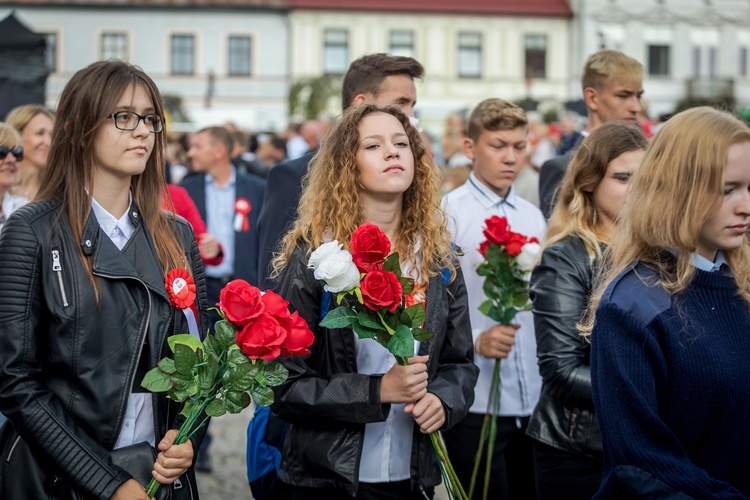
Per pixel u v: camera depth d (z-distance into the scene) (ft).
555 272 12.57
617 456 8.59
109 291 10.39
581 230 12.78
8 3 164.04
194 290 10.82
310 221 11.84
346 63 168.66
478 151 17.54
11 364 10.02
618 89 18.57
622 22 167.63
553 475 12.59
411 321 10.57
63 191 10.65
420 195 12.12
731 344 8.64
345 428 11.17
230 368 9.84
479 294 16.89
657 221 8.80
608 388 8.71
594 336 9.02
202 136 25.26
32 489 10.25
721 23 169.17
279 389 11.17
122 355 10.32
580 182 13.00
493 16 169.99
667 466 8.32
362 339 11.38
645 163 9.07
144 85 10.92
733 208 8.66
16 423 10.02
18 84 34.19
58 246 10.32
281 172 15.67
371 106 12.12
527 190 26.35
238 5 166.50
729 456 8.59
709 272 8.82
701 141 8.64
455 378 11.75
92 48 166.09
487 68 170.60
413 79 16.58
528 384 16.57
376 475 11.39
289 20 167.22
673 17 168.25
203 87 167.22
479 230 17.34
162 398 10.64
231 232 25.36
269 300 10.07
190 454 10.14
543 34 170.71
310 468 11.27
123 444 10.38
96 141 10.70
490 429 15.96
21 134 18.71
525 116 17.54
